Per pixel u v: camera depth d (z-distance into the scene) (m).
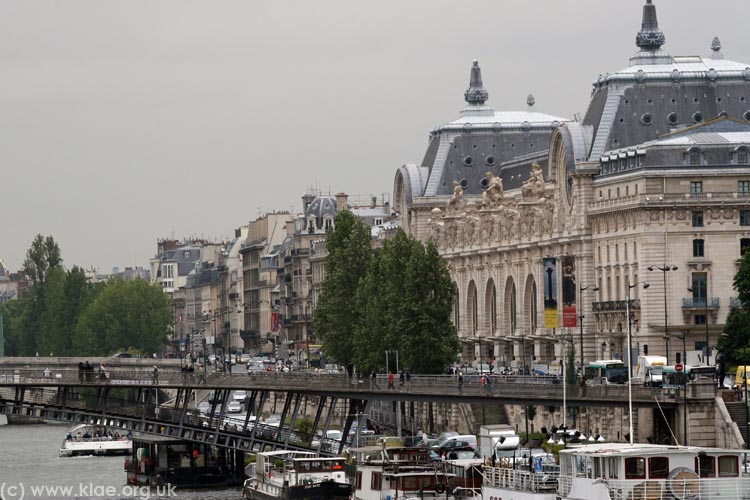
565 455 198.25
